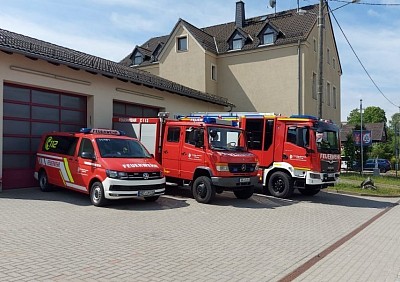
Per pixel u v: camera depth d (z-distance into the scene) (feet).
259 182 47.62
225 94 105.70
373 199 52.42
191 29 106.93
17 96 44.68
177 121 43.45
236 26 113.80
